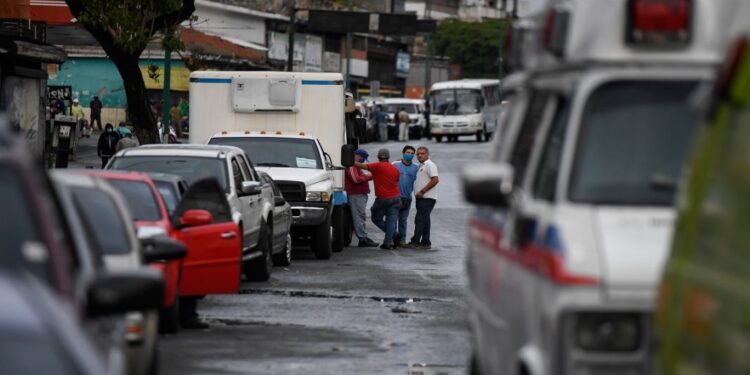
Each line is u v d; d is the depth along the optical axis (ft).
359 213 184.85
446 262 161.58
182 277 95.20
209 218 96.22
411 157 185.26
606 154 47.62
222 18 524.52
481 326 59.21
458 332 98.48
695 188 36.14
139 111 199.31
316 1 591.37
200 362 82.74
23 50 189.06
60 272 37.29
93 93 424.46
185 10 195.72
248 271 132.05
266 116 179.01
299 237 168.86
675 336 35.94
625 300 43.55
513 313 50.62
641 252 44.04
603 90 48.60
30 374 29.50
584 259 44.01
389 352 88.33
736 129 34.22
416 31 451.12
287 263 151.74
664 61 48.73
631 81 48.65
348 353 87.56
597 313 43.83
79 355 30.32
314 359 84.79
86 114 424.05
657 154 47.55
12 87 198.59
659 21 48.29
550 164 49.42
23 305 31.37
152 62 412.77
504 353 52.70
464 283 135.23
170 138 289.74
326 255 163.73
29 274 36.29
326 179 164.14
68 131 262.26
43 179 44.70
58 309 31.86
